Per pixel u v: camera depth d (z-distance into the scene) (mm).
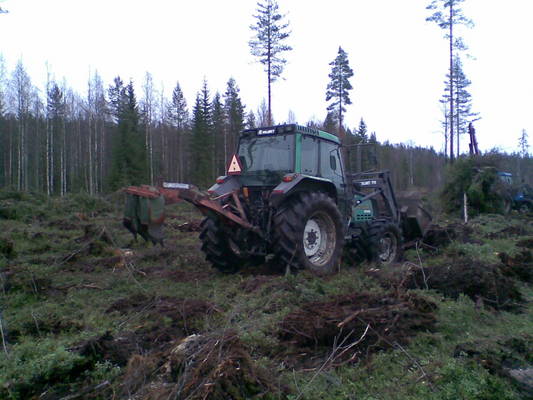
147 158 37281
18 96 38812
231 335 3514
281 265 6266
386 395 3061
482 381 3062
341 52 29844
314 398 2963
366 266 7141
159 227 5832
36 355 3428
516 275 6465
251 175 6844
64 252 8664
